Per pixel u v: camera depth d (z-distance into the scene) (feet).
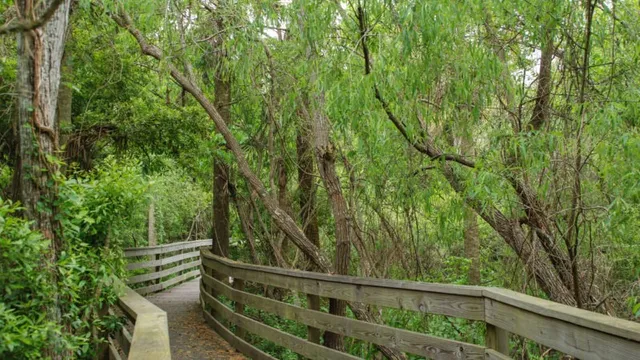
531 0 16.83
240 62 24.32
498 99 18.60
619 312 18.70
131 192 16.01
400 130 17.99
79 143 33.45
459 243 29.78
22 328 10.18
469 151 19.53
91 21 27.71
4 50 23.38
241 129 32.24
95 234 15.51
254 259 34.22
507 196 17.37
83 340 13.28
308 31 18.43
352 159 23.36
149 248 39.86
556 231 18.57
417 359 19.62
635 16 17.03
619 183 14.84
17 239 10.59
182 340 24.52
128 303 14.32
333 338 18.88
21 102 11.99
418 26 15.88
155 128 36.19
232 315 23.66
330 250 39.81
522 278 20.65
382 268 24.34
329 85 17.54
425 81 16.93
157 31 25.62
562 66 18.03
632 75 17.04
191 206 69.72
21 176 12.12
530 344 18.03
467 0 15.79
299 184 35.17
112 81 33.68
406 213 22.58
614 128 14.55
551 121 18.35
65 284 12.33
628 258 17.99
